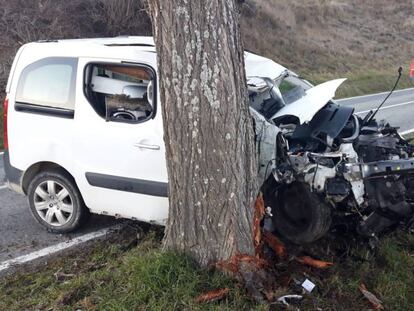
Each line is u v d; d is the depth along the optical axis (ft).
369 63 90.07
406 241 15.69
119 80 15.83
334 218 14.60
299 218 14.57
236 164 11.59
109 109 15.65
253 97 16.69
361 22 116.88
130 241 15.53
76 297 12.32
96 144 15.65
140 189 15.26
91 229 17.26
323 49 89.04
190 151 11.50
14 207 19.77
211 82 11.07
